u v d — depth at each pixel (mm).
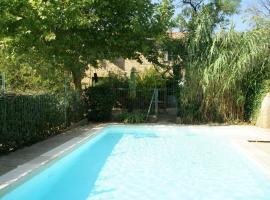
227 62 23938
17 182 8828
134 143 18453
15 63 27547
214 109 24938
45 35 21719
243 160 13625
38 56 24500
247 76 24547
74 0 21953
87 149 16328
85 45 24797
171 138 20031
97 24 24719
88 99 26250
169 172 12484
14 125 14172
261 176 11180
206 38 24922
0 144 13289
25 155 13047
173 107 29078
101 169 12867
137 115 25562
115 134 21609
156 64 26766
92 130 20312
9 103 13773
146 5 25500
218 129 21641
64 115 21094
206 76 23969
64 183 10961
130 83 26859
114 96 26516
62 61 24656
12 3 18609
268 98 22328
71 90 23562
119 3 24516
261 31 23906
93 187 10570
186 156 15211
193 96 24875
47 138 17422
